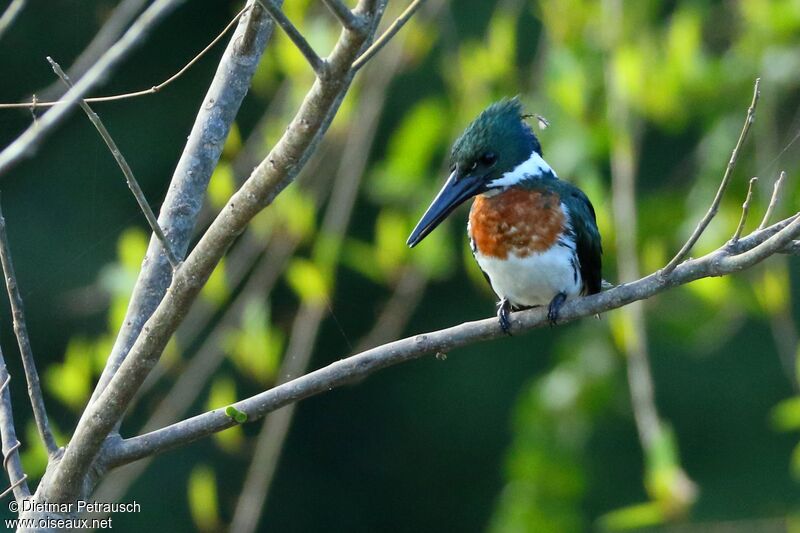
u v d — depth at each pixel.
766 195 10.89
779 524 15.25
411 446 19.95
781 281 10.39
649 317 13.01
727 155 11.34
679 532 15.05
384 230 10.66
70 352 9.02
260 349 9.57
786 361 10.54
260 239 10.17
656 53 10.73
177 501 17.42
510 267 7.79
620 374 12.55
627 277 9.68
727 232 10.84
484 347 19.72
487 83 10.70
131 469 10.38
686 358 18.48
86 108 5.12
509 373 19.61
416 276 10.82
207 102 6.25
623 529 15.70
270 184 4.93
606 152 10.15
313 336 9.77
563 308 6.67
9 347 15.90
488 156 7.90
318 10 10.49
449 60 11.17
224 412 5.71
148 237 16.19
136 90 16.45
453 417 19.88
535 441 12.29
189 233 6.17
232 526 9.86
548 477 12.12
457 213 13.19
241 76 6.26
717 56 12.58
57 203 16.20
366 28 4.59
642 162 16.73
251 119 15.76
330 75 4.70
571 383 12.27
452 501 19.94
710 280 10.48
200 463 17.53
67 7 15.48
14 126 12.06
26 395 15.71
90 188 16.28
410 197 10.88
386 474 19.98
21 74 15.70
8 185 16.14
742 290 10.78
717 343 13.61
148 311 6.06
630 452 18.64
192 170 6.18
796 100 12.36
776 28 11.06
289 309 15.71
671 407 18.53
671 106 10.45
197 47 16.62
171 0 5.71
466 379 19.80
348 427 20.28
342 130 10.51
